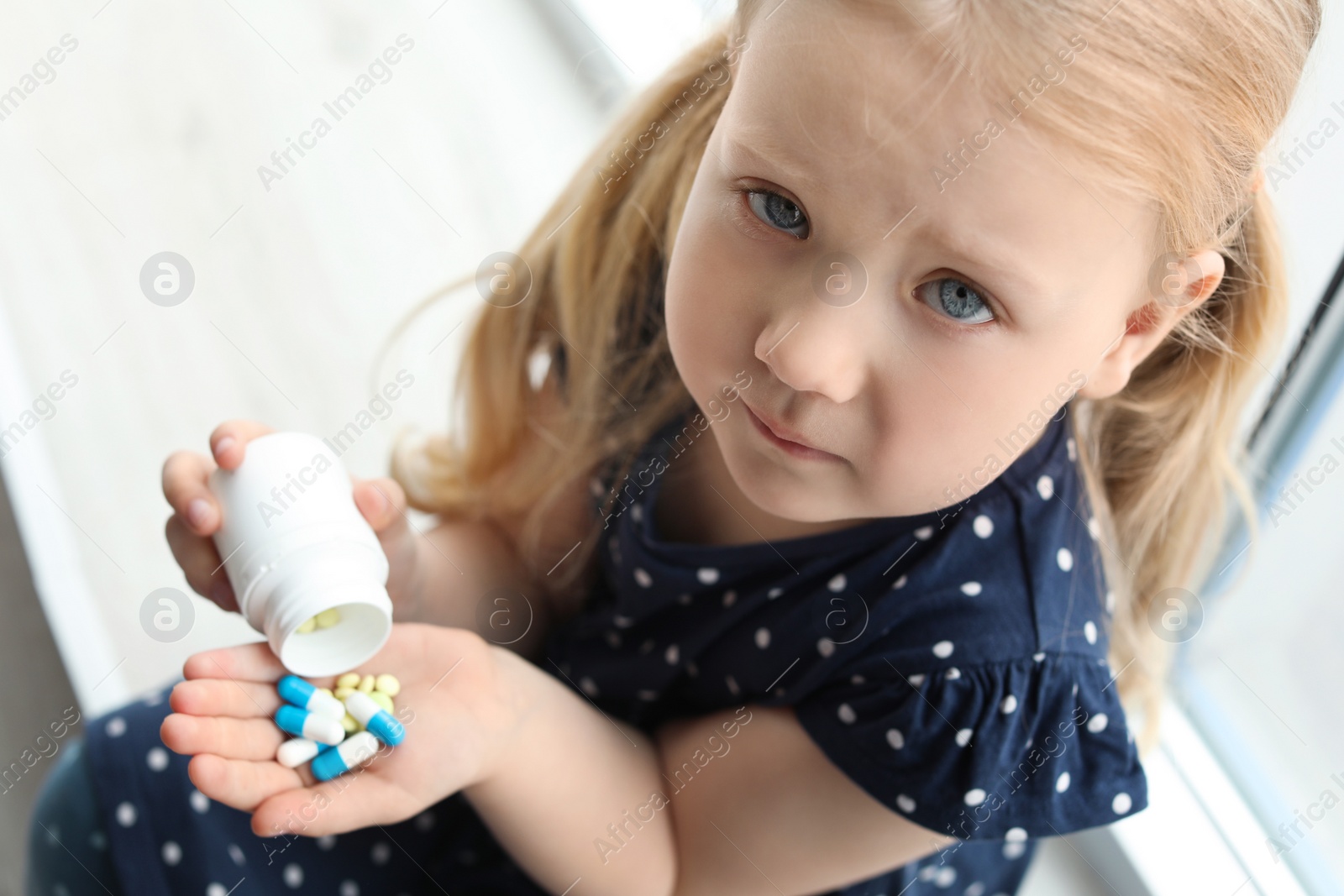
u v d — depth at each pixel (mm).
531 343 824
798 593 725
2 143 1178
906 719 693
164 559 980
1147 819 843
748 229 643
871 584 716
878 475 657
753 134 624
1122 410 752
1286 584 843
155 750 739
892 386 637
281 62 1263
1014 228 611
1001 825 696
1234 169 652
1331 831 834
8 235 1117
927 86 604
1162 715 855
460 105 1240
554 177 1190
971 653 693
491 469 839
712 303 654
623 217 777
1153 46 614
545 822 716
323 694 675
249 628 972
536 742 713
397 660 700
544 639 822
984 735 690
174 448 1031
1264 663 856
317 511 676
